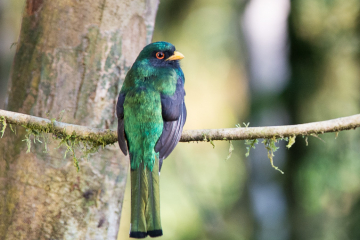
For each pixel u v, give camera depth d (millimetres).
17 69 7238
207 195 18984
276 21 14031
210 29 19359
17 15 16375
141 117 6578
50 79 7078
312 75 13633
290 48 13867
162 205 18828
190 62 19812
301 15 13656
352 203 13180
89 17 7129
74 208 6980
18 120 6398
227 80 20281
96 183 7105
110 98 7262
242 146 19297
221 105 20969
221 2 19328
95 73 7160
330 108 13547
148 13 7664
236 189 18844
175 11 17156
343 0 13406
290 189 13891
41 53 7105
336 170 13211
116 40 7277
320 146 13383
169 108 6727
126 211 18734
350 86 13523
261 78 14117
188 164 19906
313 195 13609
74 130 6500
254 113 14188
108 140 6590
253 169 14320
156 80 6965
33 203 6910
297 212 13820
